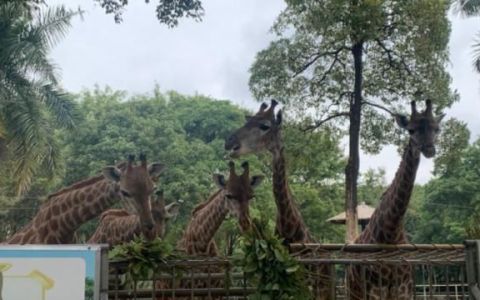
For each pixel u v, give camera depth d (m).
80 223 8.55
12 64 15.47
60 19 16.06
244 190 8.82
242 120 33.03
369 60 17.81
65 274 4.26
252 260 4.63
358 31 16.41
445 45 17.06
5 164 16.02
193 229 9.88
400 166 7.81
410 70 17.41
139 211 8.20
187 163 28.12
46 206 8.60
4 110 15.41
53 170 16.09
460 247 5.82
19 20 15.77
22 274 4.23
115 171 8.40
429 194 31.27
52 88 15.80
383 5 16.52
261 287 4.61
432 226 31.00
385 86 17.72
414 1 16.59
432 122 7.62
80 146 27.55
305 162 17.98
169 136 28.77
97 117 28.95
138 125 28.47
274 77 17.81
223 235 18.50
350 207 16.81
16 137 15.34
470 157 30.45
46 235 8.37
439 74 17.25
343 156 27.66
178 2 13.49
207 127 32.44
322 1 16.59
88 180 8.70
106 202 8.52
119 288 4.89
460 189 30.06
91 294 4.26
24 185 15.71
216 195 9.81
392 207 7.75
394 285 7.14
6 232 27.34
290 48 17.66
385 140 18.22
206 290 5.07
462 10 14.80
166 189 26.27
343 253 5.96
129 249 4.59
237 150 8.03
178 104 33.97
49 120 15.94
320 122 17.89
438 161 17.52
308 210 26.22
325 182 28.23
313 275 5.57
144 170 8.44
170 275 4.76
